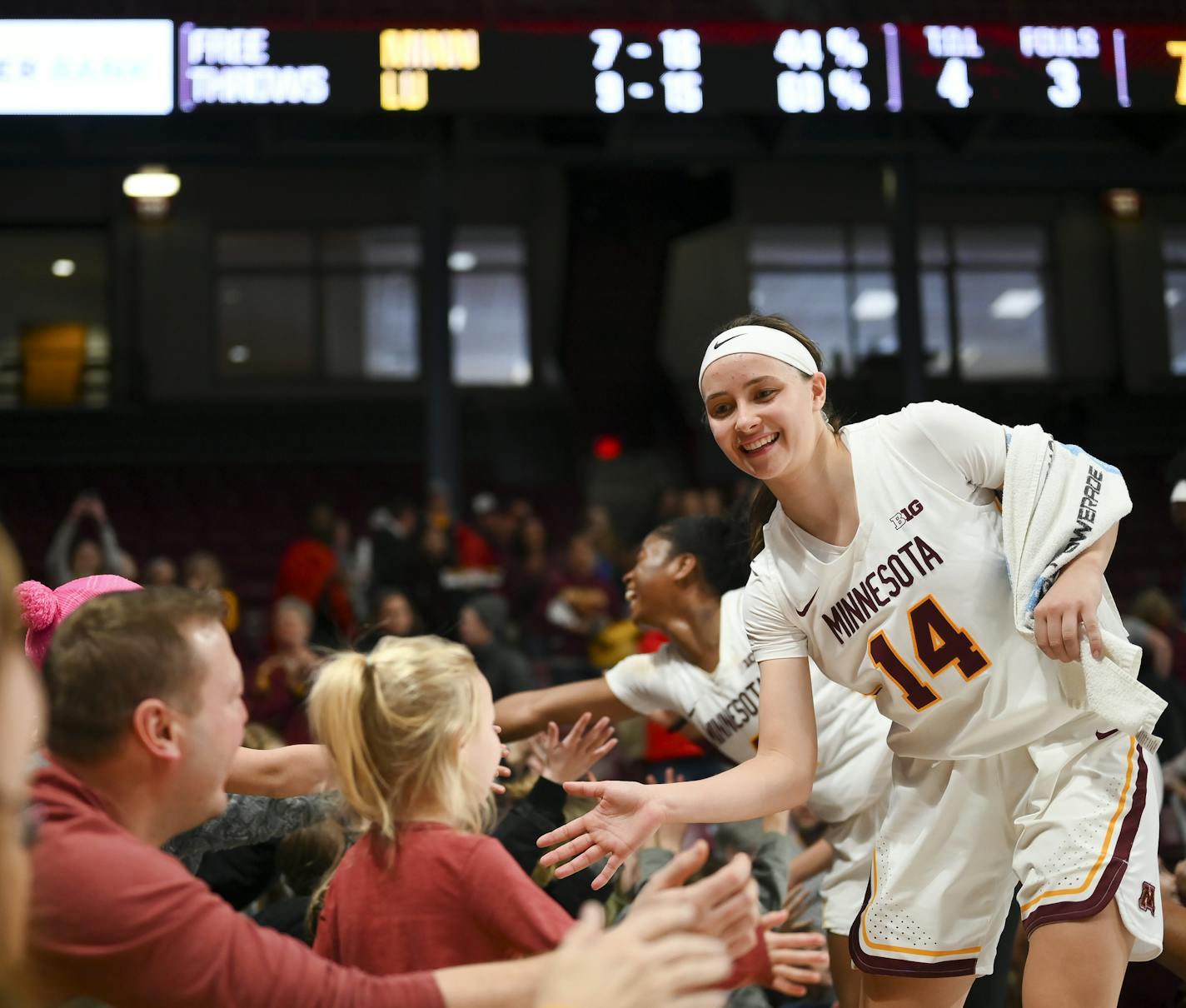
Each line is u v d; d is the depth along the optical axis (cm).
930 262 1659
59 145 877
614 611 835
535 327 1648
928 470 202
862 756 259
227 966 134
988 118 888
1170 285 1678
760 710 212
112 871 134
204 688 145
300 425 1491
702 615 272
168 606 146
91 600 147
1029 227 1677
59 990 135
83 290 1576
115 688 140
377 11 999
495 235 1658
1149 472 1509
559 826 225
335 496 1420
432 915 164
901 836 214
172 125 888
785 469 198
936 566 201
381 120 902
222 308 1594
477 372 1645
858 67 795
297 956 136
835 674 214
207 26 762
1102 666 192
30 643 198
